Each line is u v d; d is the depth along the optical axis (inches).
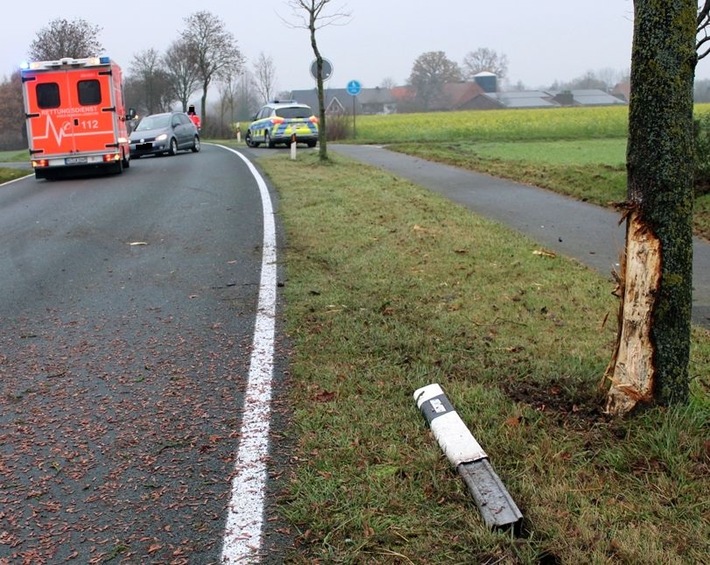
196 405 167.6
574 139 1331.2
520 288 250.2
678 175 136.3
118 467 141.5
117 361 198.4
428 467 132.2
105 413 165.8
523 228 367.6
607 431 141.5
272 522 121.1
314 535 116.8
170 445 149.3
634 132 139.2
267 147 1128.8
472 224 363.9
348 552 111.8
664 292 139.9
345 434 146.7
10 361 201.5
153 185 606.5
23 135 2506.2
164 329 224.4
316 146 1099.9
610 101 4131.4
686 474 126.7
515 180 556.7
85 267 314.2
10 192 624.4
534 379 169.6
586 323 213.8
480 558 108.9
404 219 377.4
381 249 312.0
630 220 141.9
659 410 142.0
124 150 754.8
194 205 474.6
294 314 228.4
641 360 143.0
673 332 141.6
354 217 389.1
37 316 244.4
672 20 132.8
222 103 2333.9
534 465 132.3
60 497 131.7
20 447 150.9
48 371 192.9
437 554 110.3
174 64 2333.9
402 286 254.2
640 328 142.4
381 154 840.3
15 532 121.6
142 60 2437.3
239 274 285.9
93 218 444.1
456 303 233.1
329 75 796.6
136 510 127.0
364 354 191.0
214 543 117.0
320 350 194.9
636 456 132.9
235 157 888.3
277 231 364.5
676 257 139.2
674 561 105.7
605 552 108.6
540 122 1599.4
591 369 173.5
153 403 169.9
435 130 1444.4
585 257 305.3
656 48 134.0
